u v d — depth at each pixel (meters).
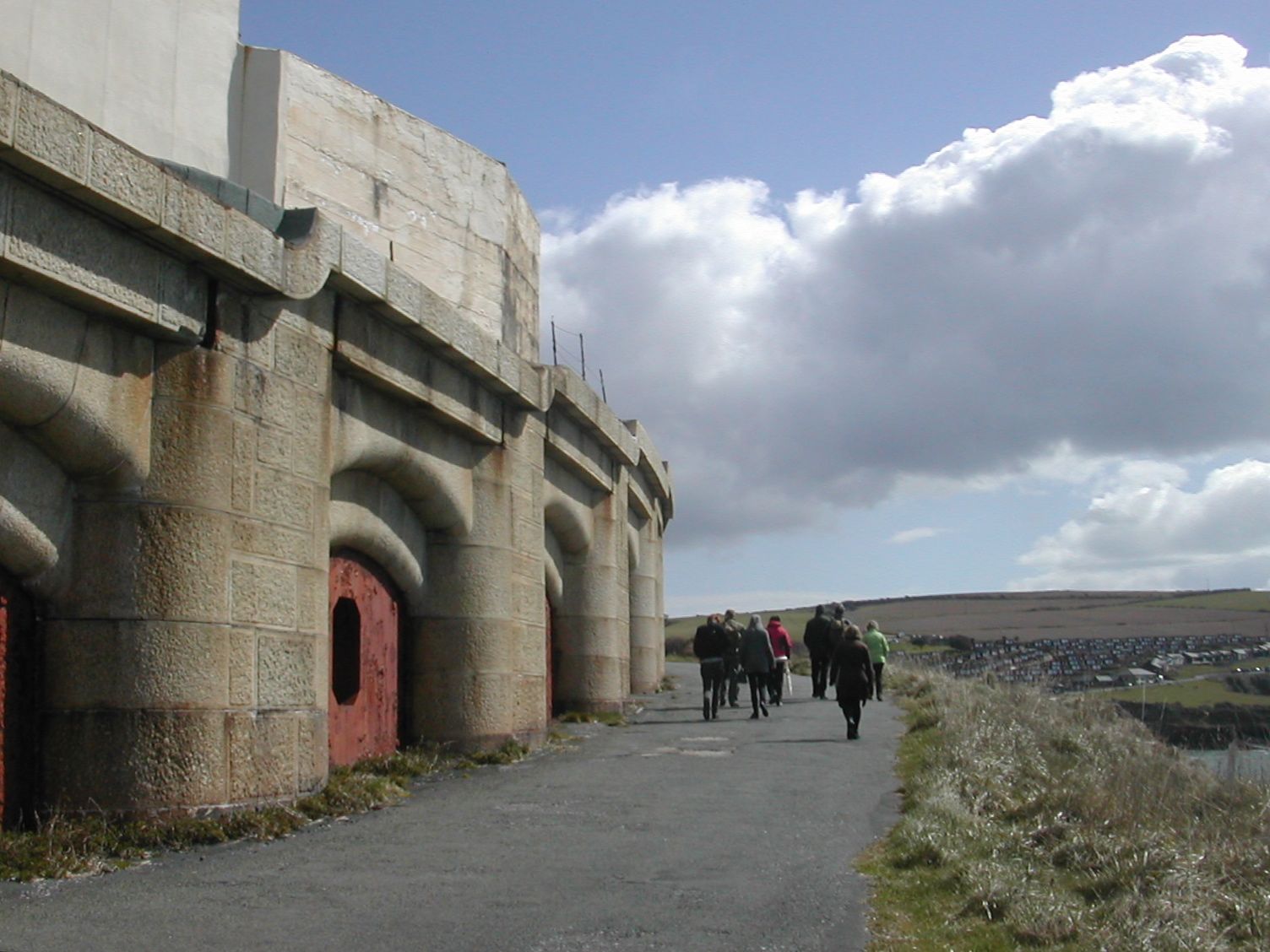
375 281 11.66
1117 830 10.12
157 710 9.29
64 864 8.34
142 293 9.05
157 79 11.45
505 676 14.95
